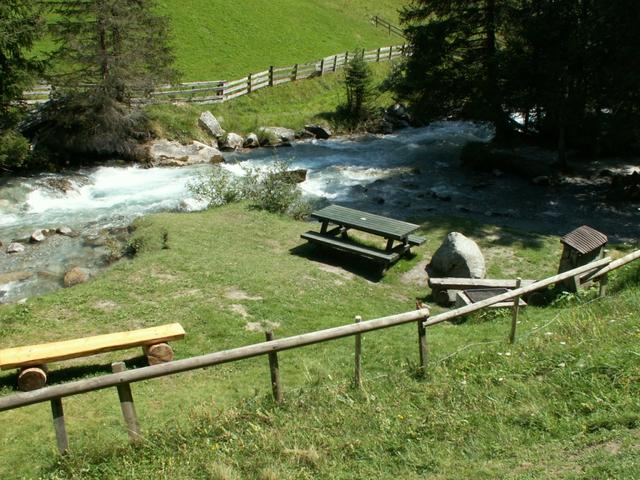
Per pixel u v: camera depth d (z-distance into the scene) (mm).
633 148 32438
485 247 20016
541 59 28094
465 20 32062
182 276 15211
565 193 27328
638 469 6379
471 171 30844
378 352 11344
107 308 13484
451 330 12555
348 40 51938
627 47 25469
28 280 18047
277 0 53250
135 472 7559
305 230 20188
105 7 27672
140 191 26703
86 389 7520
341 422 8523
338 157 33125
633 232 22812
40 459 8078
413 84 33156
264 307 13695
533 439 7758
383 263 17000
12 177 26406
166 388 10195
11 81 25859
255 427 8367
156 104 33375
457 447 7828
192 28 44281
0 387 10188
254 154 33219
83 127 29672
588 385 8758
